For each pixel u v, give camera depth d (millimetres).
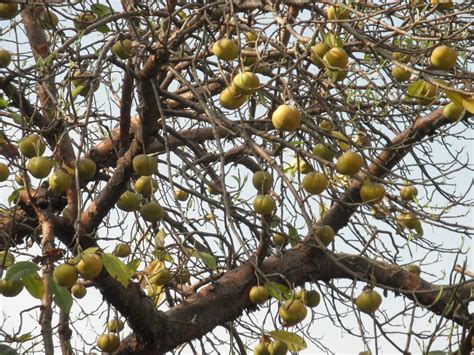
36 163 6105
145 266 7938
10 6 6652
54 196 7320
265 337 6793
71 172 6719
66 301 5344
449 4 5824
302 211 5703
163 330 7379
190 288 8250
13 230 7035
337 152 5984
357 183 7617
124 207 7410
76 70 7707
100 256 5602
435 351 6340
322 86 7215
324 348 8297
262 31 5883
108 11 6973
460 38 5332
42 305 5957
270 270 7938
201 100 5941
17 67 6586
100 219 7070
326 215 7898
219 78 7133
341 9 5562
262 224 6805
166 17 6512
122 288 6832
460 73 7453
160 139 7418
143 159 6816
